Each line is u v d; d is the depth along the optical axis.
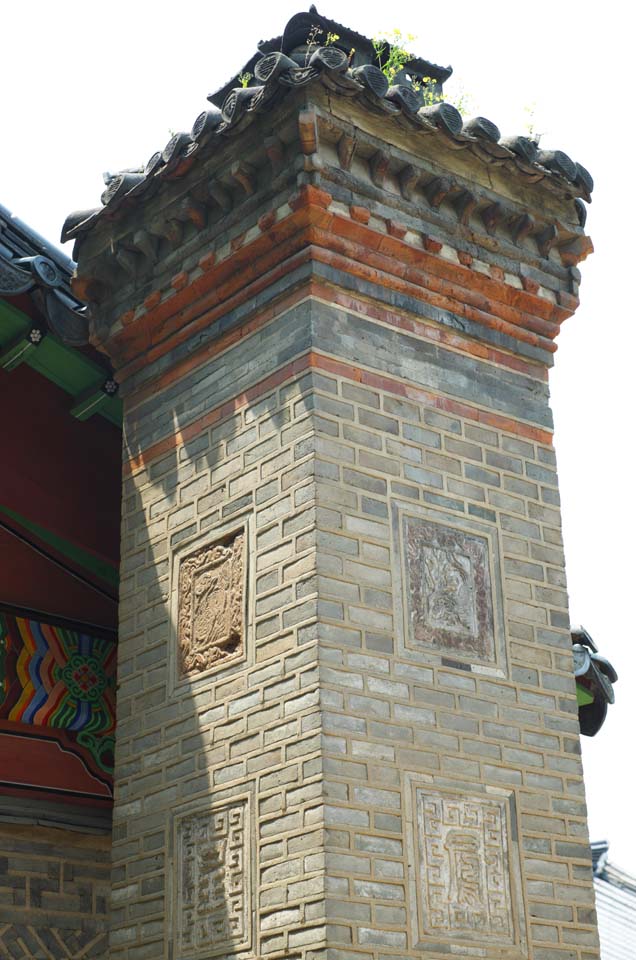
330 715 7.20
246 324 8.41
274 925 7.09
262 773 7.44
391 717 7.42
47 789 9.35
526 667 8.13
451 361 8.51
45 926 9.23
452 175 8.47
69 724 9.56
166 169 8.52
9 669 9.46
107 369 9.52
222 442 8.38
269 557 7.79
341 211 8.03
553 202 8.98
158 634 8.47
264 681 7.59
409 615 7.72
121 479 9.80
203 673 8.05
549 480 8.76
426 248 8.37
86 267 9.18
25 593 9.72
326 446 7.72
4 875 9.17
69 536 9.69
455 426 8.38
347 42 9.23
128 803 8.27
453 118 8.28
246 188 8.29
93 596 10.05
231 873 7.46
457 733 7.66
